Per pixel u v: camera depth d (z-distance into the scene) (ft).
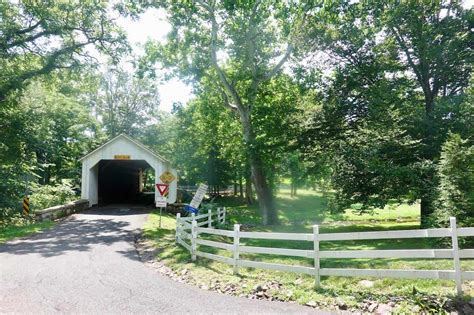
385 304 19.33
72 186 110.52
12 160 72.64
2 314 17.81
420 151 48.24
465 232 19.60
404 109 50.06
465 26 50.01
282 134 62.69
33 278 24.91
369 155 47.06
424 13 51.65
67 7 69.26
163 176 56.54
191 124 110.73
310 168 66.59
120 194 123.54
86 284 23.77
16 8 67.97
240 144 77.66
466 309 17.98
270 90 70.90
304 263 28.32
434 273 20.08
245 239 48.03
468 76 52.13
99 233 48.03
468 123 44.34
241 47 64.18
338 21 55.21
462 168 32.45
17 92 72.64
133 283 24.47
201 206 70.85
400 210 90.22
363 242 43.06
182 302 20.47
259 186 67.26
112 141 86.94
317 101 60.95
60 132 107.65
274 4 55.62
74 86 103.71
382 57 54.34
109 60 79.77
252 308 19.54
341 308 19.49
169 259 32.55
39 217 59.11
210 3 59.88
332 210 52.85
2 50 67.82
